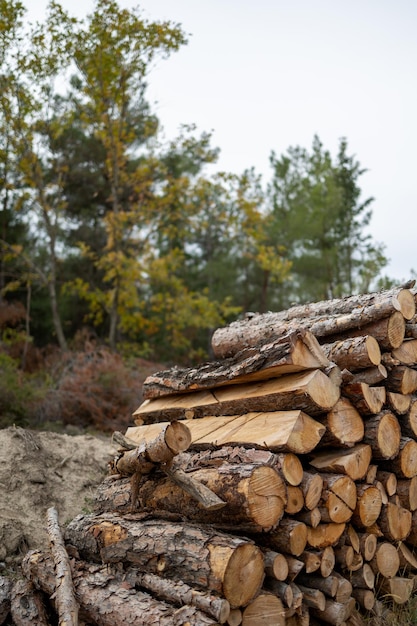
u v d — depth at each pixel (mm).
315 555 3734
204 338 20922
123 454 4570
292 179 21297
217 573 3209
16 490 5918
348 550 3953
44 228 19859
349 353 4227
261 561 3371
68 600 3623
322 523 3830
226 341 5570
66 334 20141
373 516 4082
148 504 4117
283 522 3643
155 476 4199
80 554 4199
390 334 4340
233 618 3236
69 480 6332
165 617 3244
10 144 15297
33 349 16922
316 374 3883
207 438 4109
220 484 3582
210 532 3494
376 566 4188
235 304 21516
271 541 3658
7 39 14227
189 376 4902
